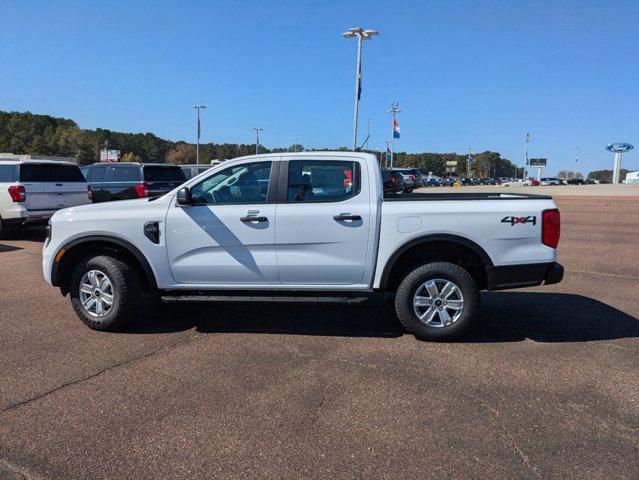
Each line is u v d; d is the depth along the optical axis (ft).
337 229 16.07
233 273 16.66
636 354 15.15
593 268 28.66
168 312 19.67
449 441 10.35
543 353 15.24
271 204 16.40
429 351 15.42
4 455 9.80
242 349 15.57
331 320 18.67
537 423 11.07
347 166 16.38
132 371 13.82
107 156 216.74
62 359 14.67
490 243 15.80
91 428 10.80
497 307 20.43
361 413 11.50
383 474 9.25
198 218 16.56
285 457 9.78
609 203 82.94
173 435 10.55
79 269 17.20
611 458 9.75
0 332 17.04
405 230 15.89
